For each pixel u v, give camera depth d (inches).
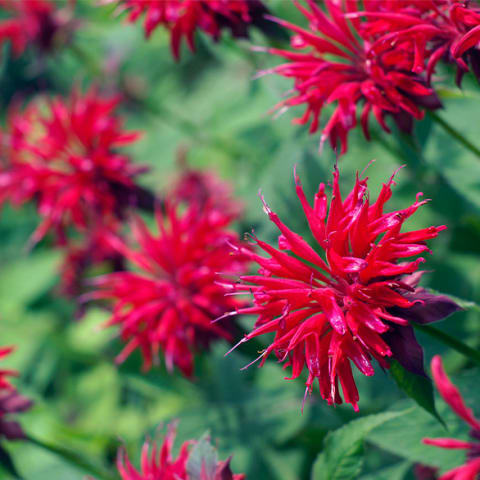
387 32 23.1
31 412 29.5
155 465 24.4
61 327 32.9
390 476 25.3
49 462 29.3
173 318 25.8
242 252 22.2
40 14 32.4
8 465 25.9
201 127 32.4
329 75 23.5
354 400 21.5
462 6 22.5
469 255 27.1
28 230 36.6
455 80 23.4
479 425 20.4
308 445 27.1
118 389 31.3
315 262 21.9
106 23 35.0
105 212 28.5
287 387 27.6
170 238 26.3
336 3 23.7
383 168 27.8
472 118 26.4
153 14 26.1
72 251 30.9
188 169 32.0
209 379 28.7
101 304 30.7
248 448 27.2
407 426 23.8
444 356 25.6
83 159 28.1
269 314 21.9
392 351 21.6
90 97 29.1
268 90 28.7
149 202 28.4
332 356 21.3
